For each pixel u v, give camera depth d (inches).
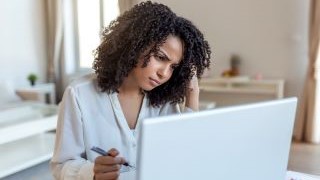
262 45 156.9
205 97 170.7
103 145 34.7
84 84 34.6
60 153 33.6
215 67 168.1
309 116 139.7
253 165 24.6
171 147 19.3
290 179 38.8
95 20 199.9
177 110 39.3
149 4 33.4
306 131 141.1
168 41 30.7
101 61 34.4
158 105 38.1
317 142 138.8
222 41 164.9
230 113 21.6
